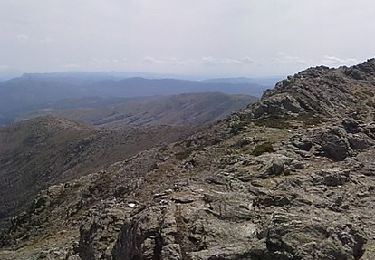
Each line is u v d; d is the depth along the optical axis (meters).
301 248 22.98
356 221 28.44
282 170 39.19
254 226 26.98
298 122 67.69
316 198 32.03
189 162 62.66
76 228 60.47
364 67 117.56
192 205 29.98
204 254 23.95
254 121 72.44
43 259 44.72
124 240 29.45
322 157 46.12
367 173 40.75
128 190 65.94
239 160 47.19
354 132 54.47
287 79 100.12
